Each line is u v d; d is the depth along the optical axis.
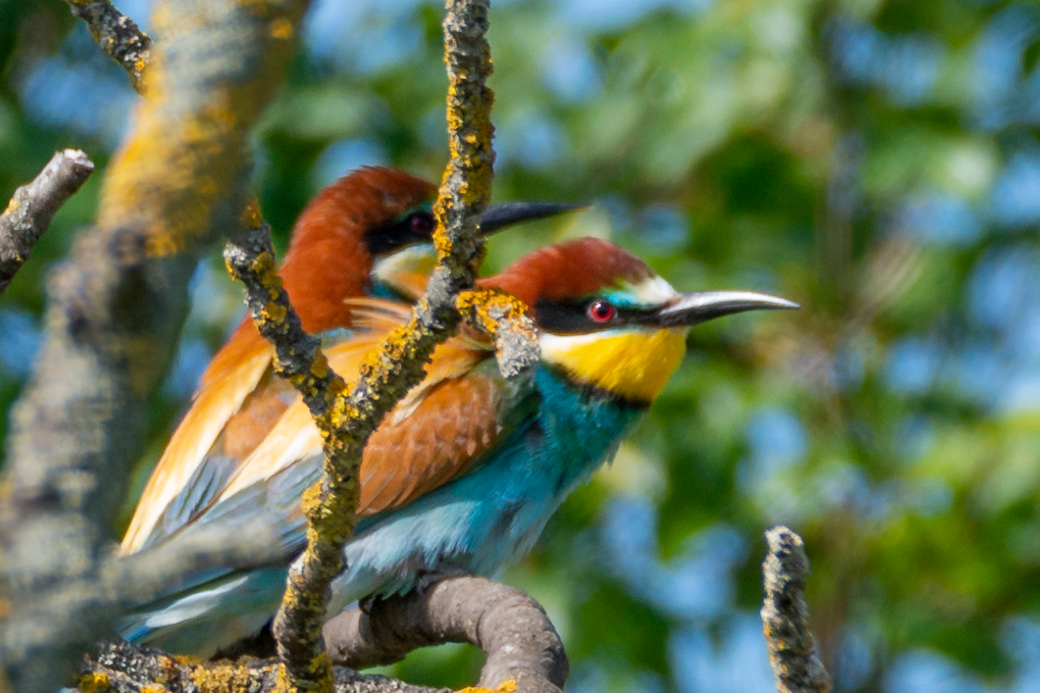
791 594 4.31
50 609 2.48
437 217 4.04
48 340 2.51
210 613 7.32
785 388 12.10
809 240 12.98
